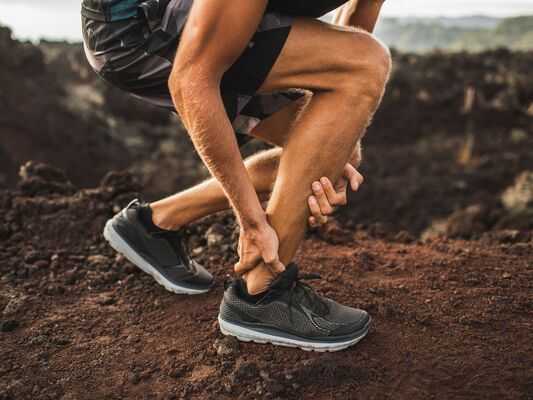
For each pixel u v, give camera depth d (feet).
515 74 97.25
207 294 7.63
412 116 90.68
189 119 5.19
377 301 7.26
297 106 6.28
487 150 82.53
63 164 73.77
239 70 5.50
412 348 6.27
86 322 7.08
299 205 5.73
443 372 5.87
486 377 5.77
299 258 8.70
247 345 6.36
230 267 8.42
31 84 81.92
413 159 81.51
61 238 9.51
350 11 6.78
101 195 10.41
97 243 9.46
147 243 7.42
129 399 5.71
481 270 8.30
